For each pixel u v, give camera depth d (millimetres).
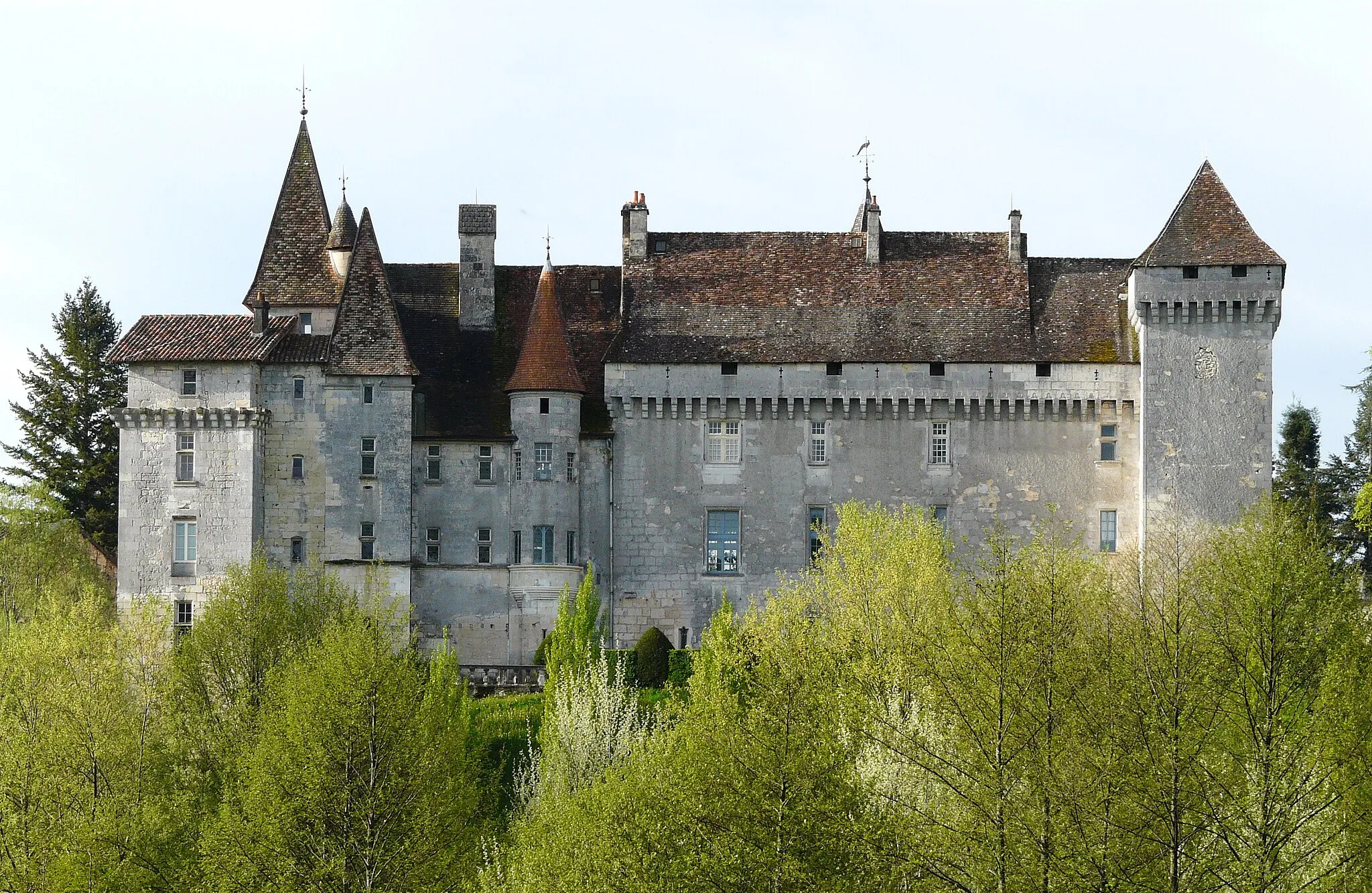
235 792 108438
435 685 115625
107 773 118062
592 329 163500
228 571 139750
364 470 152375
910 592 126625
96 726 120375
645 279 162250
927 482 155375
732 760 88750
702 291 161375
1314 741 92750
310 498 152125
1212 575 104438
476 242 163625
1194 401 151500
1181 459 151375
